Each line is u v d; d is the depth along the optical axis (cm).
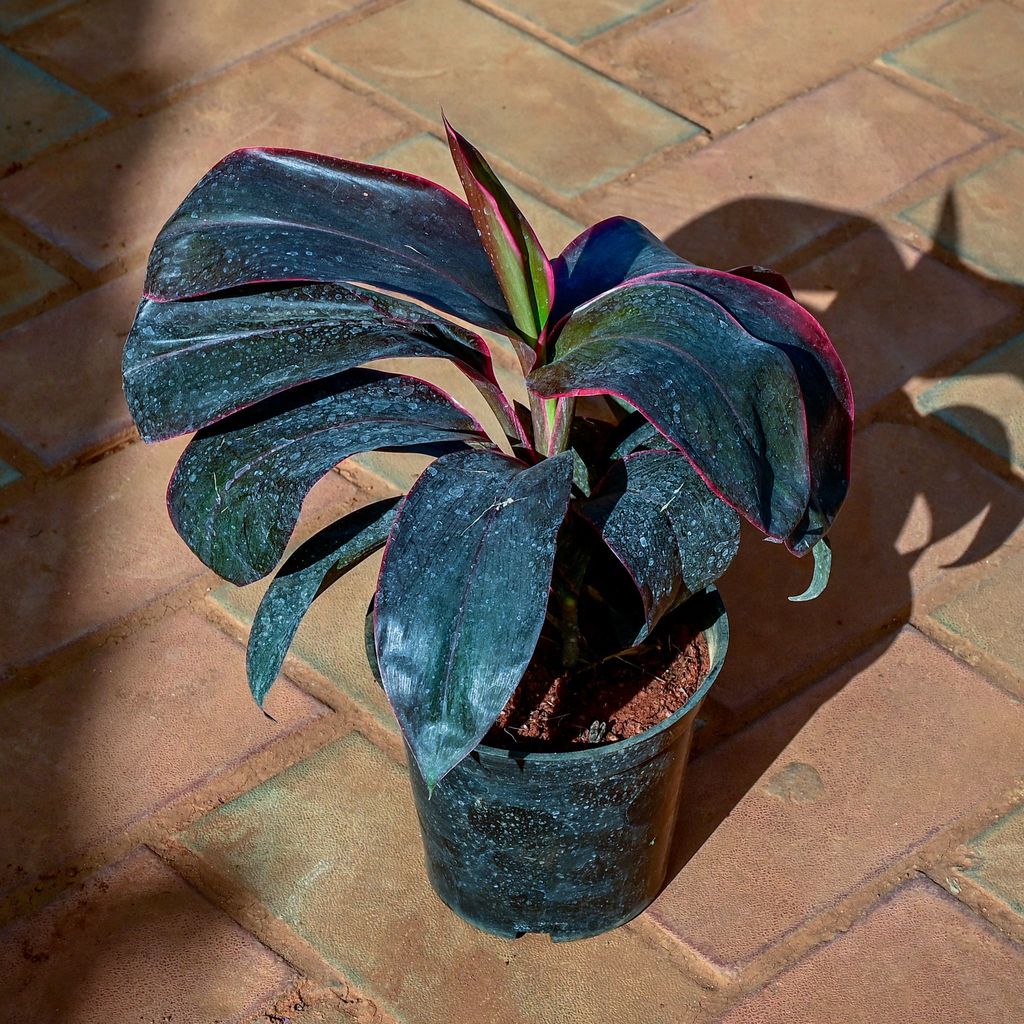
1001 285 258
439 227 142
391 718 197
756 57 307
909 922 175
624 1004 168
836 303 254
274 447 135
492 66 304
